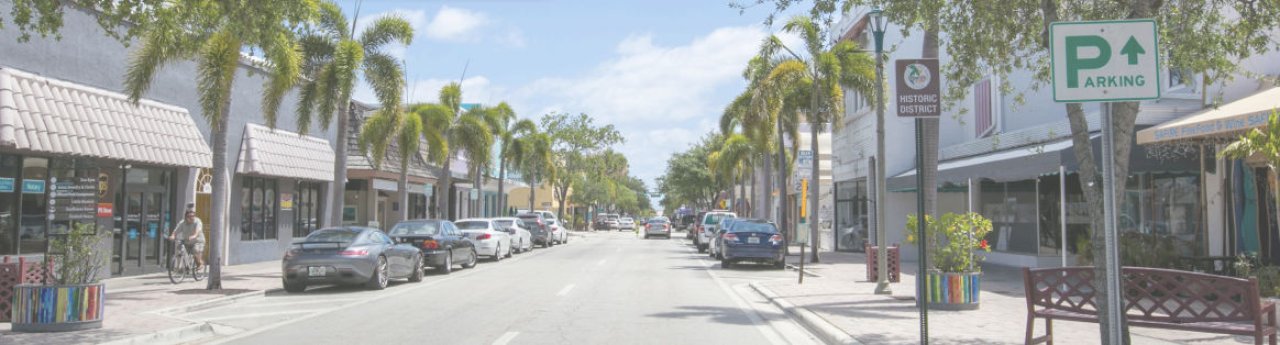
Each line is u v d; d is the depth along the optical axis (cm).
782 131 3116
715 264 2584
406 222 2205
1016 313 1170
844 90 3186
